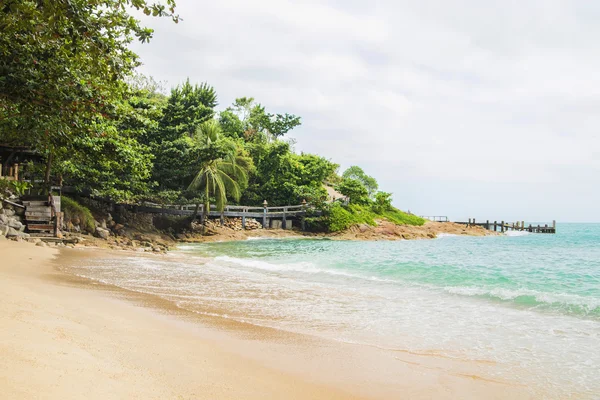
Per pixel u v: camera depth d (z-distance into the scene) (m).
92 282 9.51
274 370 4.46
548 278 13.08
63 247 16.94
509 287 11.16
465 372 4.76
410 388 4.23
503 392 4.22
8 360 3.21
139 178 26.70
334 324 6.86
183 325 6.13
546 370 4.88
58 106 7.74
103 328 5.12
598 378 4.63
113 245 21.23
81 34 6.33
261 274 13.12
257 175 50.25
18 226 17.69
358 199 52.88
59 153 10.63
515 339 6.12
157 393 3.26
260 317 7.20
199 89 51.16
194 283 10.66
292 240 36.94
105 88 9.07
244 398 3.51
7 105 8.69
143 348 4.52
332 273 13.49
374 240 41.94
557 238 50.56
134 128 23.81
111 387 3.16
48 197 18.86
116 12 7.37
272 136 64.88
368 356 5.22
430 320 7.23
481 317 7.46
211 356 4.65
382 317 7.41
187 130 33.84
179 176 34.06
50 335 4.21
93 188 24.20
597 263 18.25
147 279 10.81
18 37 7.37
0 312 4.86
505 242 39.78
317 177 52.53
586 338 6.17
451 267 15.66
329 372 4.57
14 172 18.91
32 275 9.19
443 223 60.91
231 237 36.50
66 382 3.04
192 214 36.22
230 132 59.78
